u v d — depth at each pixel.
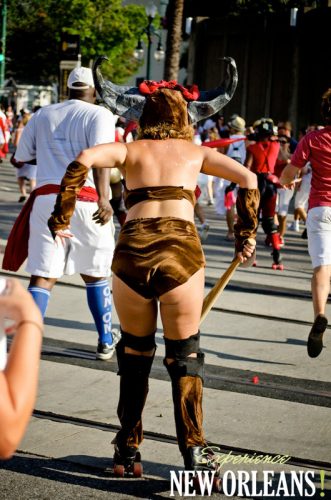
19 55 71.50
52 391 6.58
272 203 13.02
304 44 37.34
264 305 10.10
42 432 5.77
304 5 42.09
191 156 5.15
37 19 70.44
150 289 4.88
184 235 4.91
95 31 64.12
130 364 5.12
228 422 6.07
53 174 7.07
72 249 7.18
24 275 10.69
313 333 7.55
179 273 4.82
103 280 7.44
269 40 38.50
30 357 2.48
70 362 7.39
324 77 36.66
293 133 37.44
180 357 4.95
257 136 13.19
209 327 8.88
